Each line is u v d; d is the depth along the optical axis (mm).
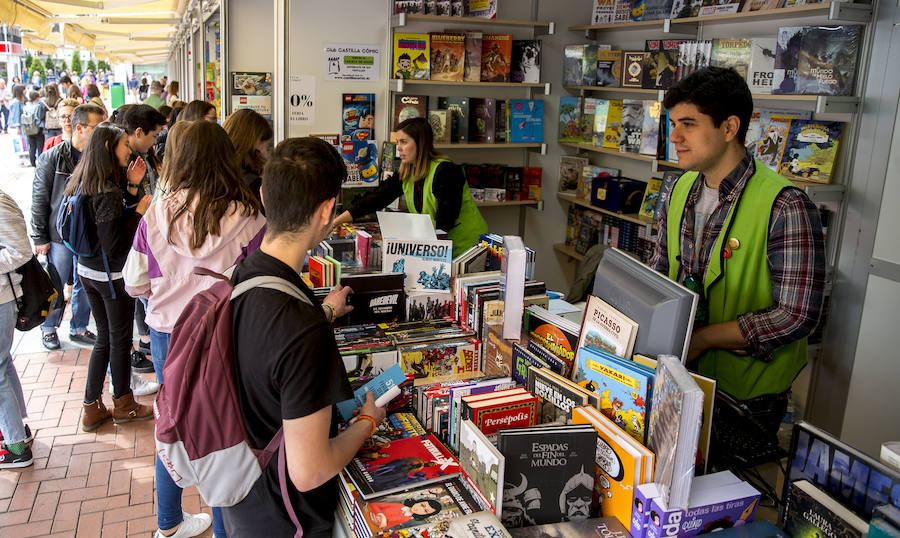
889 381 3207
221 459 1393
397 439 1696
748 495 1319
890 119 3119
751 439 1626
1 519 2975
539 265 5984
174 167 2457
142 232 2508
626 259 1686
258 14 5090
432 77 4980
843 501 1232
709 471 1567
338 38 4758
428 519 1383
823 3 3178
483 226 3801
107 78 37094
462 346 2125
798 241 1738
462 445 1510
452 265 2486
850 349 3393
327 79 4793
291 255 1402
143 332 4586
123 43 20000
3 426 3295
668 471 1241
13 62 22375
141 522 3000
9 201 2922
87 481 3279
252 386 1340
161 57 32344
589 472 1382
